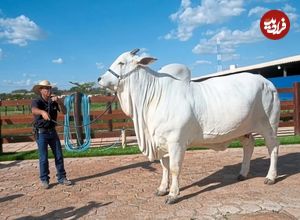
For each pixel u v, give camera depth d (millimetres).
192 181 6766
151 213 5211
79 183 7109
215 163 8227
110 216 5188
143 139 5785
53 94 7039
